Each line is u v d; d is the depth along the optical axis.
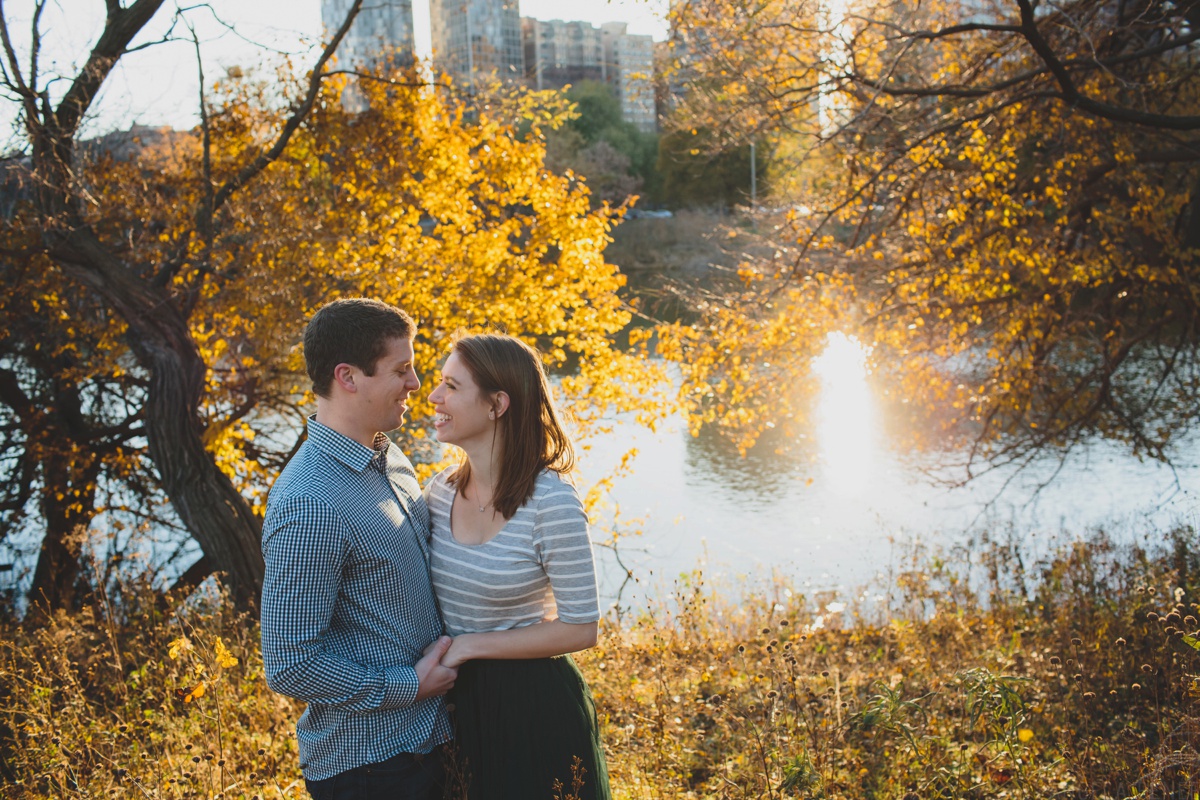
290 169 9.41
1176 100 8.52
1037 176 8.15
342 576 1.97
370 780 2.01
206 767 2.94
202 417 9.91
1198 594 4.70
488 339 2.12
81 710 3.47
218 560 7.32
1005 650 4.52
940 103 7.82
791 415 9.74
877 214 8.52
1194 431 16.48
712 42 8.11
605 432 9.97
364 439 2.05
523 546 2.07
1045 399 9.80
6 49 7.01
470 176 9.99
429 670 2.02
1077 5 7.04
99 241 8.07
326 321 2.01
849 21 7.65
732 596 7.55
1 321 9.62
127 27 7.55
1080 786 2.97
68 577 10.45
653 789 3.10
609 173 31.69
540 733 2.08
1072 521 12.08
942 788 3.03
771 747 3.22
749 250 11.16
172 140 9.94
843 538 12.85
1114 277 8.47
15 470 11.63
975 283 8.59
